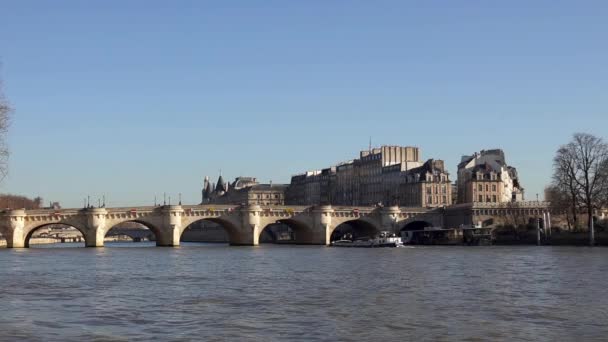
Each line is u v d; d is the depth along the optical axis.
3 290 72.44
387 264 110.50
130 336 45.62
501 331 47.31
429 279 82.00
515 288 71.44
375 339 44.72
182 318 52.75
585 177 180.75
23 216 190.00
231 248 194.75
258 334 46.28
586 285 73.75
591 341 44.25
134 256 145.62
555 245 185.00
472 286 73.69
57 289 73.44
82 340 44.34
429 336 45.66
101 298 65.19
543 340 44.53
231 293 68.88
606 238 176.12
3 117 81.25
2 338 45.00
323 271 96.62
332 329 48.00
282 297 65.12
